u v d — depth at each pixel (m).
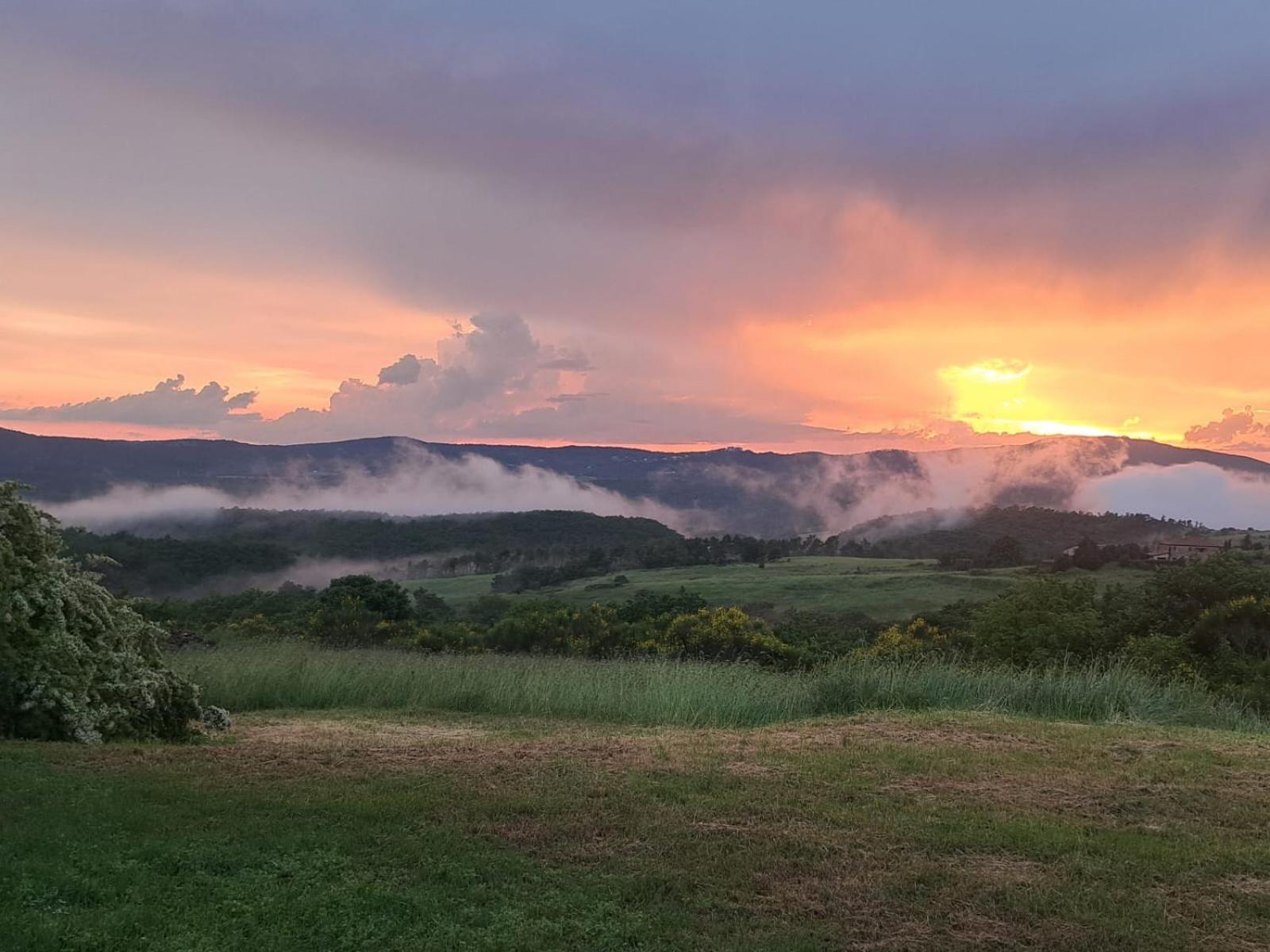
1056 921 4.69
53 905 4.34
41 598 8.99
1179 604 18.66
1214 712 12.48
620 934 4.33
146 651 10.50
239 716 12.62
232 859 5.05
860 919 4.63
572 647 23.81
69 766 7.10
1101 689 12.69
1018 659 18.09
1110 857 5.67
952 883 5.14
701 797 6.81
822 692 12.71
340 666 15.21
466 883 4.90
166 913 4.32
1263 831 6.36
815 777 7.54
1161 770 8.15
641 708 12.79
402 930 4.29
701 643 23.12
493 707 13.62
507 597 48.41
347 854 5.26
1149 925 4.66
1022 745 9.20
